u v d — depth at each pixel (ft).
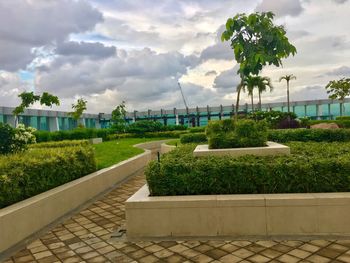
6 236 14.89
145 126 103.96
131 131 103.35
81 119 117.70
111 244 14.79
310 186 15.20
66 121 106.22
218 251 13.17
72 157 24.30
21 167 18.44
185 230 14.98
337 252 12.35
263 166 15.52
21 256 14.10
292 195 14.70
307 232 14.20
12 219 15.38
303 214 14.21
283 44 22.15
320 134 34.63
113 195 25.55
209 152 20.40
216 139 22.25
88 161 27.48
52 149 26.73
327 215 14.07
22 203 16.89
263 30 22.03
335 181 14.96
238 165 15.74
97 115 131.13
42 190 19.93
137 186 28.91
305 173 15.16
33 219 17.03
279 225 14.39
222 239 14.43
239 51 22.13
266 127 22.82
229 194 15.65
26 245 15.37
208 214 14.83
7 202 16.71
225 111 129.80
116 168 30.81
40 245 15.28
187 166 16.17
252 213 14.55
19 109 54.19
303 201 14.19
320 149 20.04
